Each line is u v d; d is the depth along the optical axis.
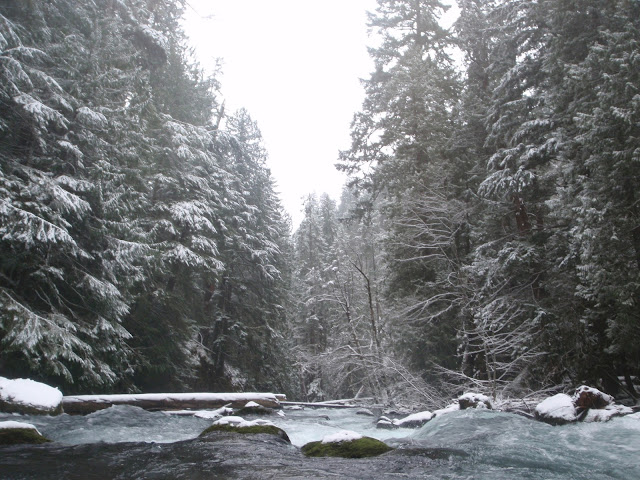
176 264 20.50
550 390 12.99
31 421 8.38
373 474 4.83
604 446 6.39
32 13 13.74
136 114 17.80
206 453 5.82
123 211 15.60
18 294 12.27
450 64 24.97
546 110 15.20
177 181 20.94
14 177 11.72
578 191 12.84
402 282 20.41
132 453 5.83
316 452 6.15
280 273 30.39
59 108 13.61
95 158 14.51
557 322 13.64
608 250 10.75
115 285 15.00
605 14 13.50
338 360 18.28
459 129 20.88
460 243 20.06
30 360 10.95
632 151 10.59
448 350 18.58
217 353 25.42
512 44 17.45
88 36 16.69
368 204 24.27
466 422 8.59
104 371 13.00
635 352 11.35
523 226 16.94
